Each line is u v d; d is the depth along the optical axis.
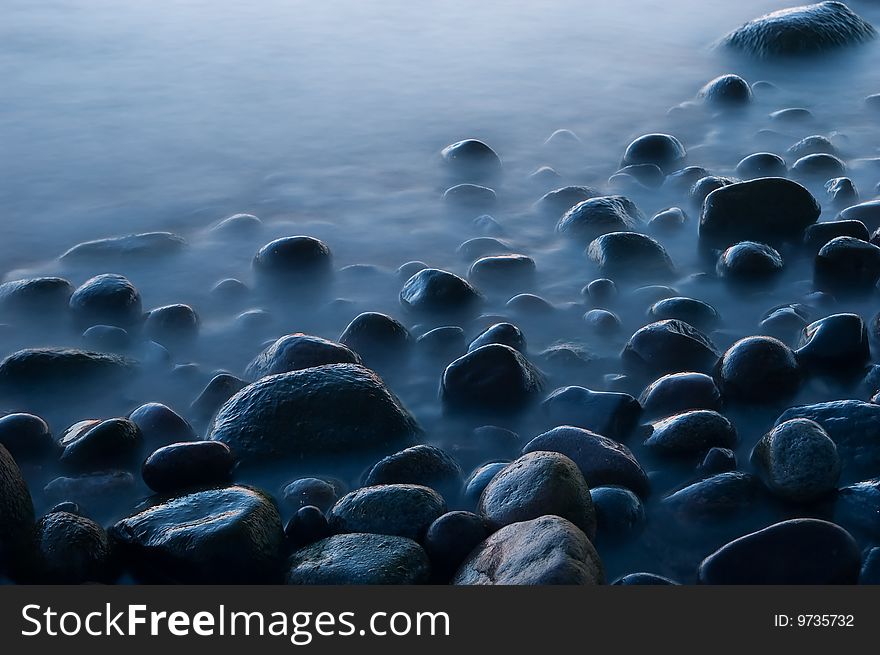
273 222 4.05
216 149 4.77
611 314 3.27
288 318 3.34
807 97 5.56
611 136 5.02
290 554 2.27
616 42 6.56
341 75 5.86
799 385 2.88
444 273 3.38
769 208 3.78
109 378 2.96
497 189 4.41
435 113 5.30
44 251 3.79
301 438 2.61
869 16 7.12
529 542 2.10
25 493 2.33
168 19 6.85
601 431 2.70
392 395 2.76
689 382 2.79
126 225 4.00
